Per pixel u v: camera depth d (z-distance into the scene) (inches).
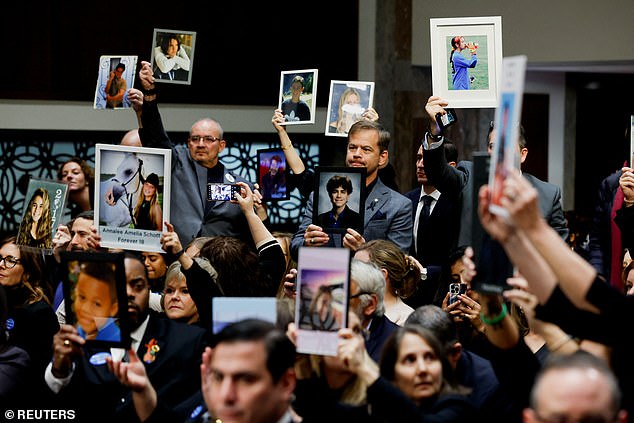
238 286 179.8
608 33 336.8
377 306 156.5
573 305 108.3
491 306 128.0
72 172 295.0
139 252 221.5
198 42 354.6
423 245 236.4
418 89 359.3
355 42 363.9
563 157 431.8
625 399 117.6
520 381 128.8
